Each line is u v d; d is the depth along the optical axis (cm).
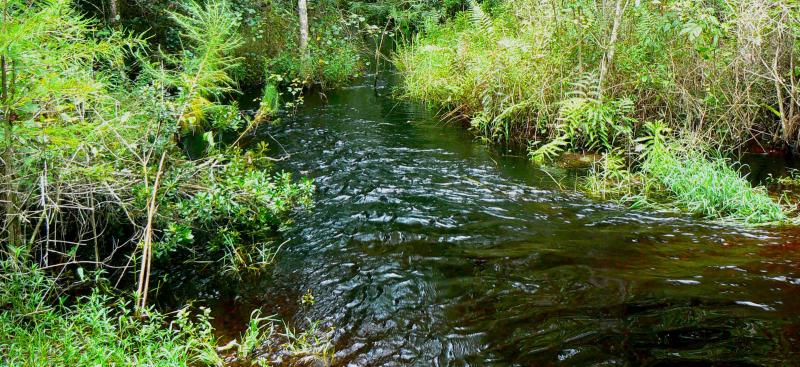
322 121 751
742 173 489
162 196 334
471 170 534
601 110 537
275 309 291
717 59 527
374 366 241
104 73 416
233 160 405
